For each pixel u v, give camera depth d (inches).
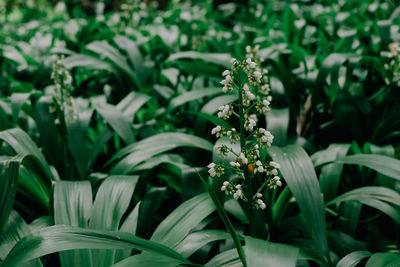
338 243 89.2
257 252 56.2
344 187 115.4
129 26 227.0
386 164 79.8
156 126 138.9
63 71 105.2
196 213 75.0
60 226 65.3
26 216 99.7
